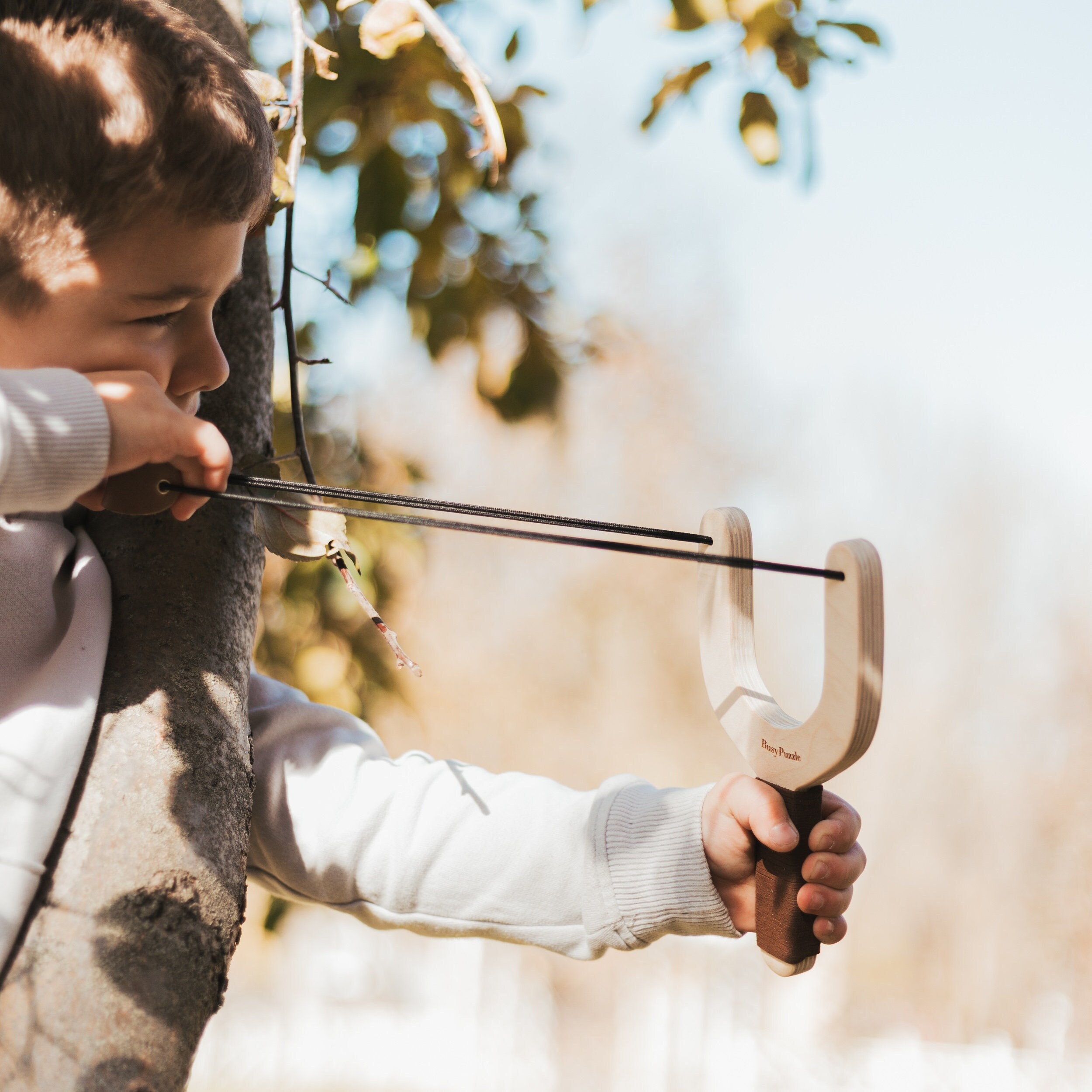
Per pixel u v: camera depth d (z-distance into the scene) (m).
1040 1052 12.55
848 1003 12.88
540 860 0.93
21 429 0.65
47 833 0.70
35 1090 0.61
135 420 0.70
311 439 2.49
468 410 8.71
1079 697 15.02
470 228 2.43
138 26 0.75
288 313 1.06
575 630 11.29
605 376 11.57
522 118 2.21
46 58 0.71
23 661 0.78
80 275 0.73
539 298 2.57
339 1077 10.34
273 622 2.35
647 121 1.93
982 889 14.65
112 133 0.71
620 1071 10.92
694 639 11.64
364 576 2.34
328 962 11.97
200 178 0.73
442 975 12.00
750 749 0.85
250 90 0.81
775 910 0.82
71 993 0.63
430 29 0.99
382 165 2.18
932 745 15.60
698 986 11.30
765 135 1.82
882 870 15.34
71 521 0.91
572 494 11.54
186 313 0.79
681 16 1.78
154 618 0.83
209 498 0.78
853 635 0.73
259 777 0.99
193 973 0.67
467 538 10.68
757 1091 10.72
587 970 11.41
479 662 10.99
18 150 0.71
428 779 1.00
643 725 11.44
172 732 0.76
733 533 0.83
